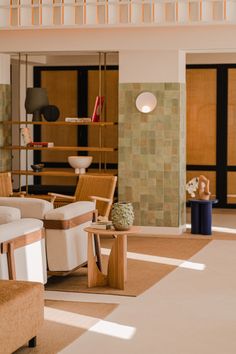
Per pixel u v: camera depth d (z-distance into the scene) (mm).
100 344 5695
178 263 8914
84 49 11047
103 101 11500
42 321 5746
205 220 11000
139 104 11000
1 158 11656
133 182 11172
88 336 5898
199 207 11047
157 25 10531
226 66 13664
